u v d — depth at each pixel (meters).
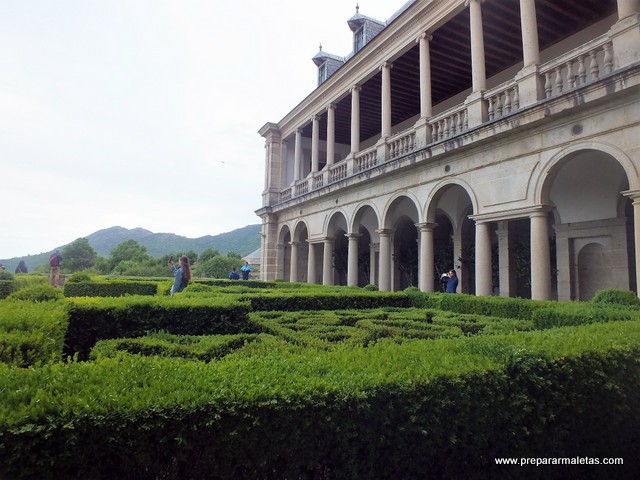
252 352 3.98
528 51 10.52
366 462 2.46
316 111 22.91
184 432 2.06
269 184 28.20
